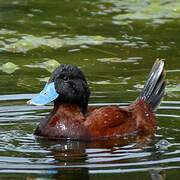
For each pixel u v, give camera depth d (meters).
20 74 17.00
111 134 12.78
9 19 21.44
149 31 20.59
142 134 12.96
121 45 19.42
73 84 13.09
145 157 11.90
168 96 15.03
